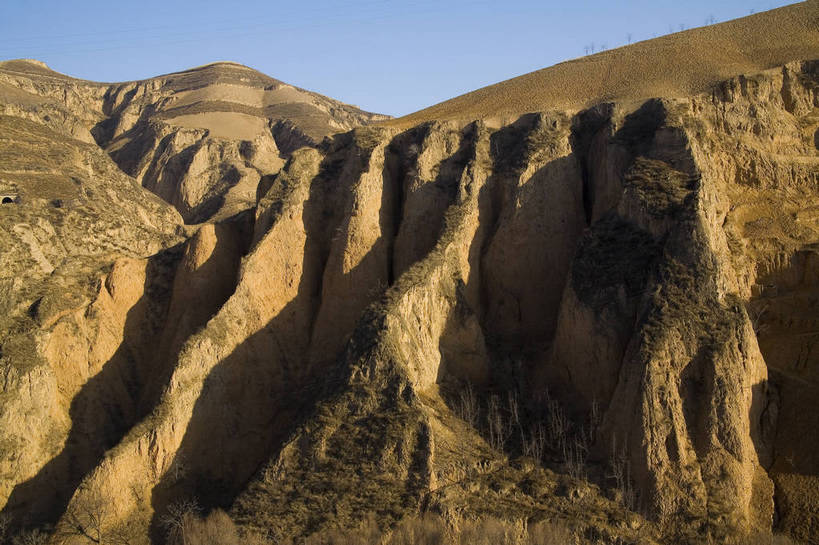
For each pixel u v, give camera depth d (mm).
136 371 62688
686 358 48188
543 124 63938
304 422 50906
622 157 59531
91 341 62000
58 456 57344
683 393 47688
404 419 48938
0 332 61438
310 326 61719
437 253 57281
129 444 52500
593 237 55688
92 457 58031
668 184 55062
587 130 63688
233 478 54406
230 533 46375
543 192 60625
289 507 47375
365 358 51750
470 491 46750
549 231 60094
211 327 57750
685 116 60594
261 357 59000
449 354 55312
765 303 54250
